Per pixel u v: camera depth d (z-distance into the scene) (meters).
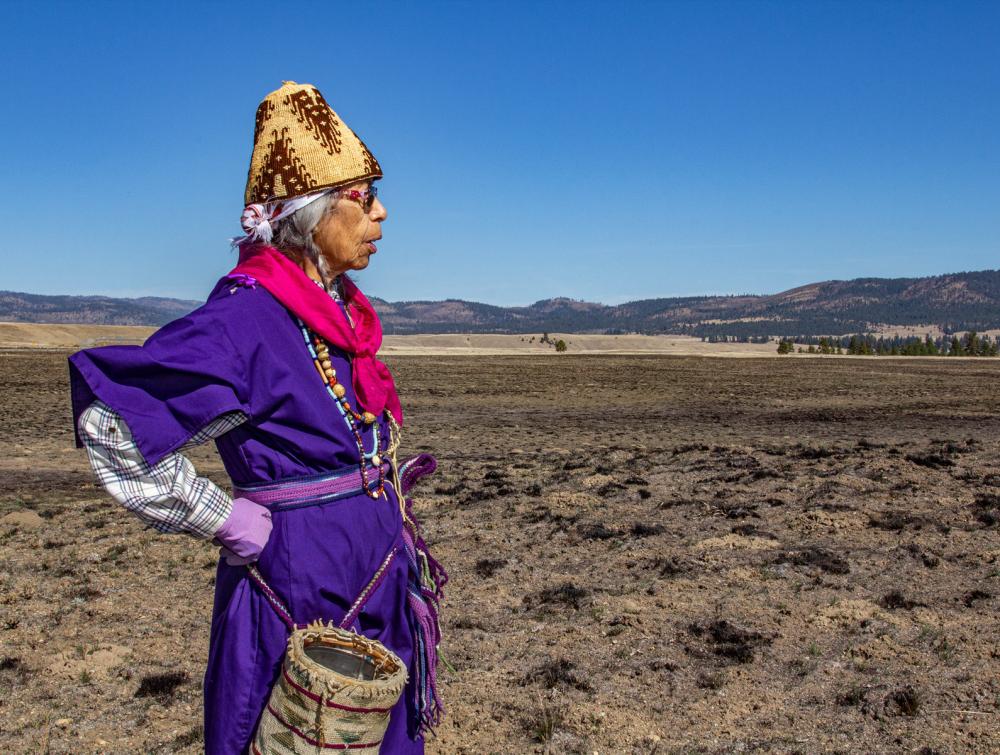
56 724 4.36
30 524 9.27
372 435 2.30
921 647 5.16
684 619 5.72
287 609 2.12
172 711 4.53
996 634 5.35
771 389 42.75
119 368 1.91
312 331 2.18
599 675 4.83
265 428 2.10
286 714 1.97
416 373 58.19
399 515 2.38
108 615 6.05
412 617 2.36
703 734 4.12
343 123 2.34
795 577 6.62
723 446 16.64
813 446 16.86
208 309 2.06
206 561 7.49
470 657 5.16
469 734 4.16
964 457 13.42
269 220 2.23
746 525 8.34
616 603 6.09
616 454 15.73
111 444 1.89
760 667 4.91
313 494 2.15
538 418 26.59
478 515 9.41
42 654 5.31
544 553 7.61
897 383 49.34
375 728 2.00
